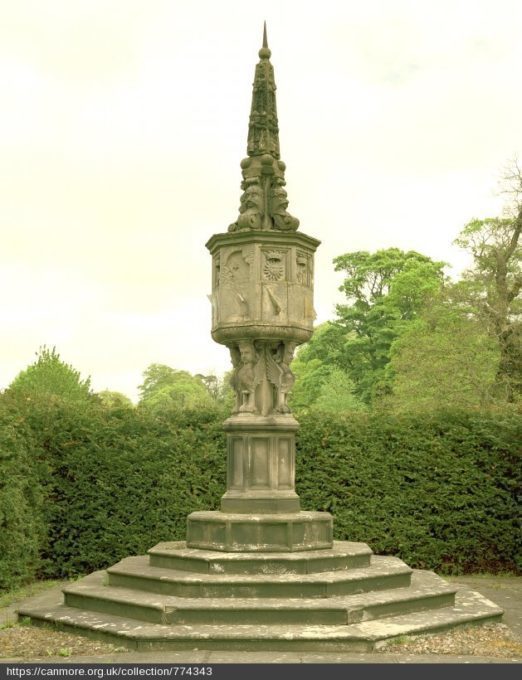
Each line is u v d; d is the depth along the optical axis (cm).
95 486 1314
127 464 1325
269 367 970
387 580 897
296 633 754
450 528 1330
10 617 927
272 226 983
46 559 1284
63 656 735
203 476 1336
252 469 949
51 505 1295
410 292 3791
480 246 2788
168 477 1328
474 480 1334
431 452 1352
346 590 851
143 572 894
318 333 4525
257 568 868
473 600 941
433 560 1323
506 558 1325
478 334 2583
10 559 1130
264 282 952
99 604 862
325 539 941
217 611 791
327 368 4078
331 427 1371
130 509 1316
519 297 2648
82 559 1288
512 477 1347
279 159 1017
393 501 1337
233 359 988
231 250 969
